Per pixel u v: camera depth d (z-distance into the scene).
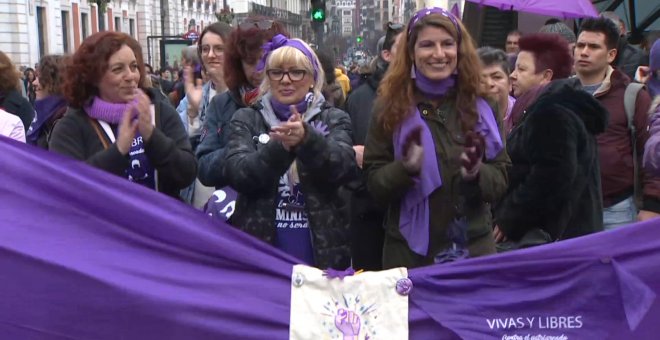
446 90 3.37
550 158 3.69
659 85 4.76
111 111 3.59
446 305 3.17
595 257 3.17
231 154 3.38
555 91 3.91
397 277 3.18
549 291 3.18
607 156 4.65
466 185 3.27
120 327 3.13
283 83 3.42
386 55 4.75
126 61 3.56
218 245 3.17
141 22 53.25
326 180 3.29
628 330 3.16
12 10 36.78
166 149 3.49
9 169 3.21
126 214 3.18
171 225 3.18
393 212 3.47
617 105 4.71
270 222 3.40
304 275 3.17
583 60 4.80
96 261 3.14
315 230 3.37
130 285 3.12
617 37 4.82
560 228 3.80
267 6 85.06
